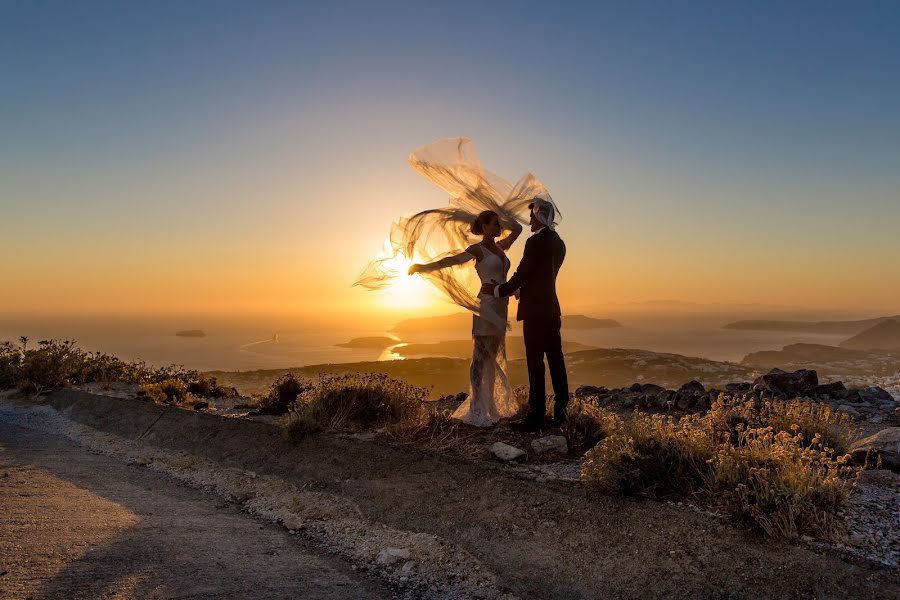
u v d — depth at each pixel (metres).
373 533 4.34
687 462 4.11
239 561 3.62
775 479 3.45
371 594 3.37
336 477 5.41
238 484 5.80
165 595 2.93
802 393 7.57
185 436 7.50
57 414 10.30
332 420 6.62
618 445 4.27
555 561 3.58
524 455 5.04
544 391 5.75
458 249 6.30
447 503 4.49
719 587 3.04
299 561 3.80
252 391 13.38
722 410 5.51
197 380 12.69
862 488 3.97
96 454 7.44
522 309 5.74
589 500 4.00
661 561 3.31
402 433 5.91
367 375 7.68
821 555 3.03
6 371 13.21
